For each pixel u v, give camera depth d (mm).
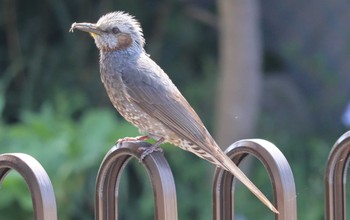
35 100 16141
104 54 7586
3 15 16703
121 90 7410
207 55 17109
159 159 5559
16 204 12570
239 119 14109
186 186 14734
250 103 14172
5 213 12617
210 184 14570
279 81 17094
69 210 13195
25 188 12406
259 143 5629
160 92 7301
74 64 16438
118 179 5758
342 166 5766
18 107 16109
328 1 17094
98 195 5727
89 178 13430
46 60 16438
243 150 5703
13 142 13164
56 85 16172
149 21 17188
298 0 17250
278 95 16922
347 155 5738
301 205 14734
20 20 16781
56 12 16609
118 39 7516
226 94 14164
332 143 16500
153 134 7336
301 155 15930
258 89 14500
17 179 12281
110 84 7531
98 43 7582
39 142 13141
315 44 17219
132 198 14711
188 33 17109
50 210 5238
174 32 17125
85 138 13172
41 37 16703
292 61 17297
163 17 17094
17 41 16672
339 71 17078
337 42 17094
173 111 7230
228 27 13961
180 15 17141
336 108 16984
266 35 17406
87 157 13047
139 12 17094
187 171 14766
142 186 14773
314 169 15570
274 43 17406
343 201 5781
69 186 13141
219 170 5855
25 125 14062
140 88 7328
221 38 15195
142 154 5566
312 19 17188
